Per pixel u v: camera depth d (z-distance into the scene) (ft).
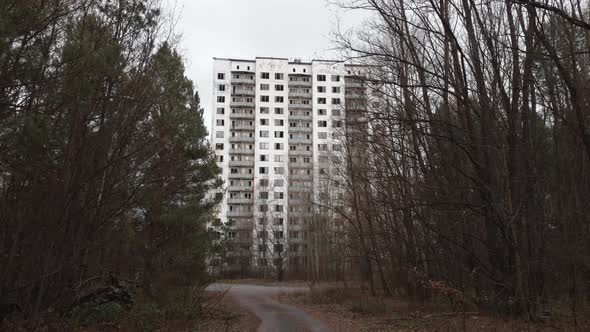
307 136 258.37
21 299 32.76
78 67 30.07
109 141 35.81
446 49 50.62
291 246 222.89
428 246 61.87
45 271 31.73
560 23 43.42
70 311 39.17
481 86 47.06
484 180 46.78
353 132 73.51
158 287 53.42
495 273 49.16
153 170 43.37
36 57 28.12
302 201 196.54
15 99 28.58
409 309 61.57
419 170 58.95
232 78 262.88
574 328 39.86
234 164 252.21
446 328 43.09
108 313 42.11
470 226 54.24
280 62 264.31
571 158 54.29
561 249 48.70
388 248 75.61
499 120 48.08
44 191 31.42
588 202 51.31
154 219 55.16
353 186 84.79
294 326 50.72
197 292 57.62
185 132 53.72
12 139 26.25
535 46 44.88
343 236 108.27
